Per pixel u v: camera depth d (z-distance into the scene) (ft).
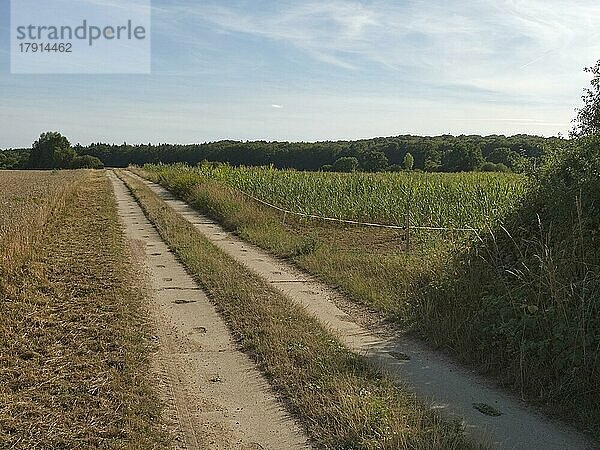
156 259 38.47
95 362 18.78
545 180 23.57
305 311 25.59
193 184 90.17
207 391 17.16
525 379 17.49
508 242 23.50
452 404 16.55
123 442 13.79
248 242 46.70
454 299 23.07
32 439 13.74
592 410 15.53
